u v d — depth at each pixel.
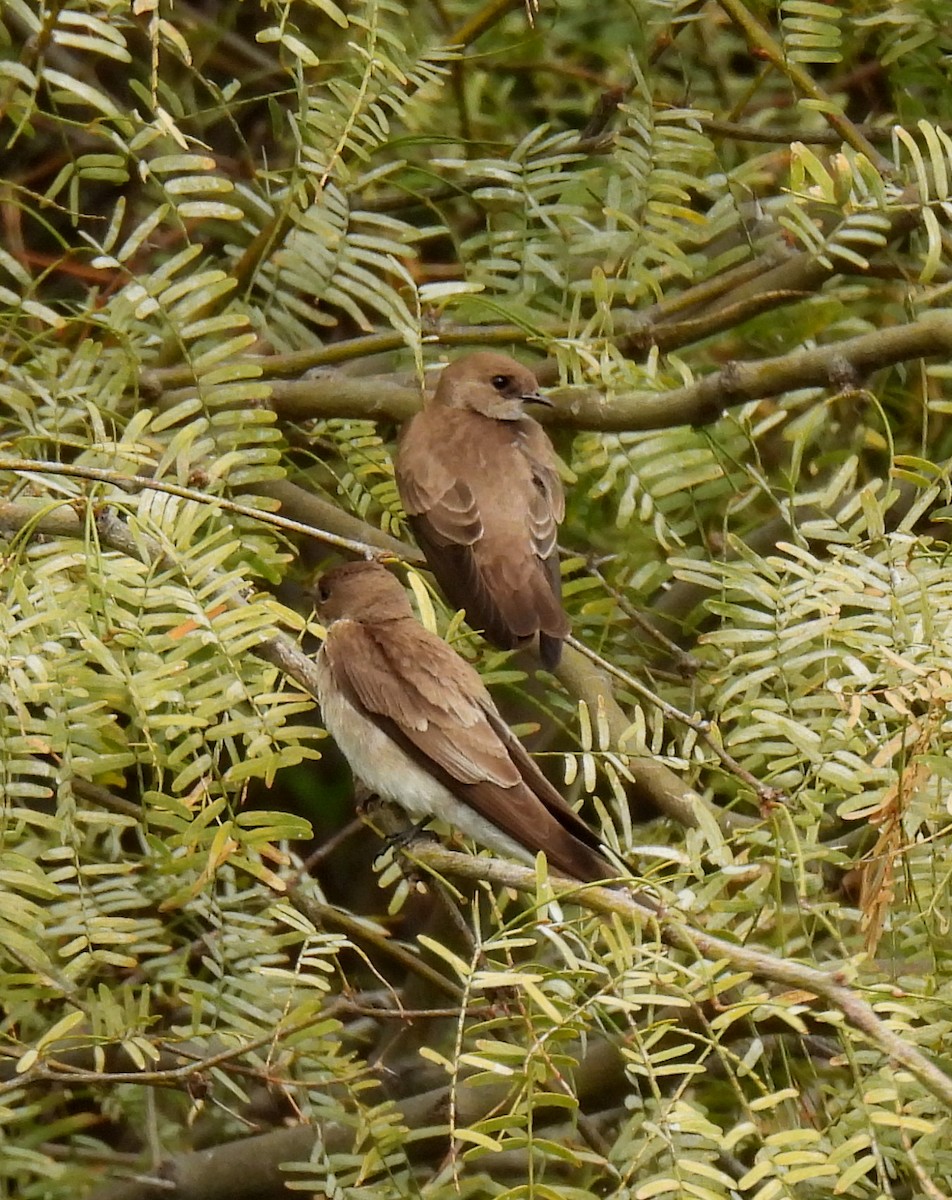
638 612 11.83
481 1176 8.25
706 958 7.16
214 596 7.99
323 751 14.77
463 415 12.57
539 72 15.52
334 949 8.30
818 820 8.25
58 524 8.64
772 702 8.51
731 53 15.25
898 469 9.29
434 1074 11.93
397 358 14.16
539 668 11.62
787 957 7.78
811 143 13.60
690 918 7.68
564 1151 6.60
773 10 13.97
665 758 8.48
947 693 7.58
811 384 10.99
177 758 7.47
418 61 11.58
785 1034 9.12
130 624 7.57
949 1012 7.59
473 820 9.40
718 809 9.60
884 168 12.27
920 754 7.58
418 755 9.35
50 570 7.86
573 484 13.05
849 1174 6.36
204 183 10.28
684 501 11.56
